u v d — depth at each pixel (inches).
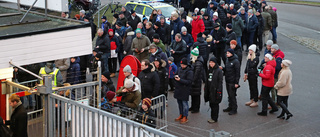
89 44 359.9
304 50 871.1
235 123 464.1
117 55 674.2
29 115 357.1
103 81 422.6
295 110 509.0
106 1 1365.7
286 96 470.3
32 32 324.2
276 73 511.8
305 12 1496.1
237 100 545.6
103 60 570.3
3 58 312.8
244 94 572.1
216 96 454.0
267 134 432.8
